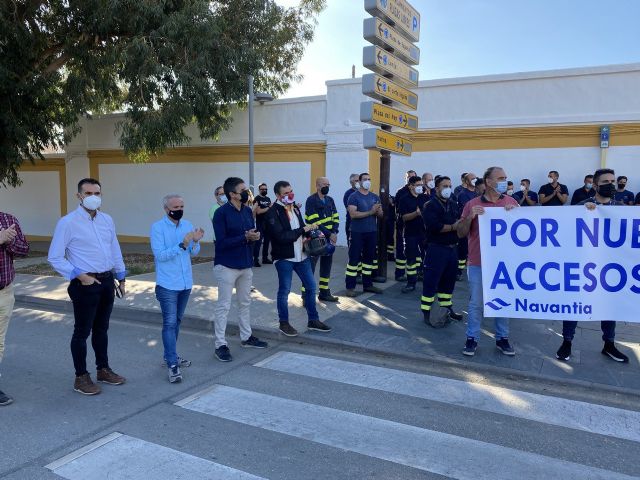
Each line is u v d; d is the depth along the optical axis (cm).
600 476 334
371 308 758
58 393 473
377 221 905
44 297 880
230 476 332
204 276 1060
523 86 1249
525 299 539
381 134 786
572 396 469
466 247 980
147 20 1312
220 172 1697
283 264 623
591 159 1198
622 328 651
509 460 353
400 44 827
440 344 596
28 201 2114
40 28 1391
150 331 698
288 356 583
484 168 1302
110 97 1622
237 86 1446
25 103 1376
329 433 393
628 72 1150
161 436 387
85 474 334
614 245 518
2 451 364
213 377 516
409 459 354
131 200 1877
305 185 1548
